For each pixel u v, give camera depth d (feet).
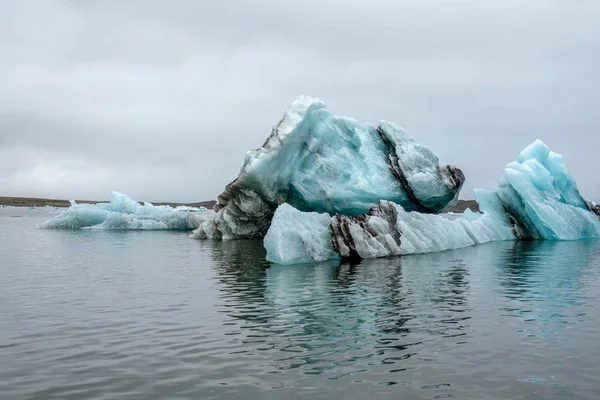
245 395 19.85
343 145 91.56
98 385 21.03
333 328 29.99
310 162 89.97
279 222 65.10
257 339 27.71
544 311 34.12
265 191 87.97
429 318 32.27
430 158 92.07
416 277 49.85
